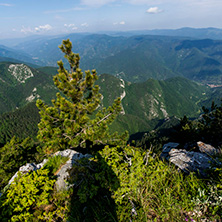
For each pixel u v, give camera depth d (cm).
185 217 245
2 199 305
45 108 966
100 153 380
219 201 234
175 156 465
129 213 263
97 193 317
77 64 998
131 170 310
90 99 1041
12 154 1530
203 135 1009
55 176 372
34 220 284
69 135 952
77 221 273
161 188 285
